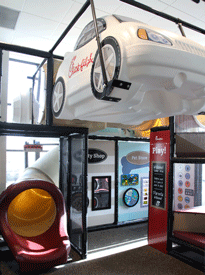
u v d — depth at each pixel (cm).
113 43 160
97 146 482
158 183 378
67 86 243
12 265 326
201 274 300
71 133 368
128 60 151
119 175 505
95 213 477
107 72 164
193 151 330
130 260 339
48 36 552
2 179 343
